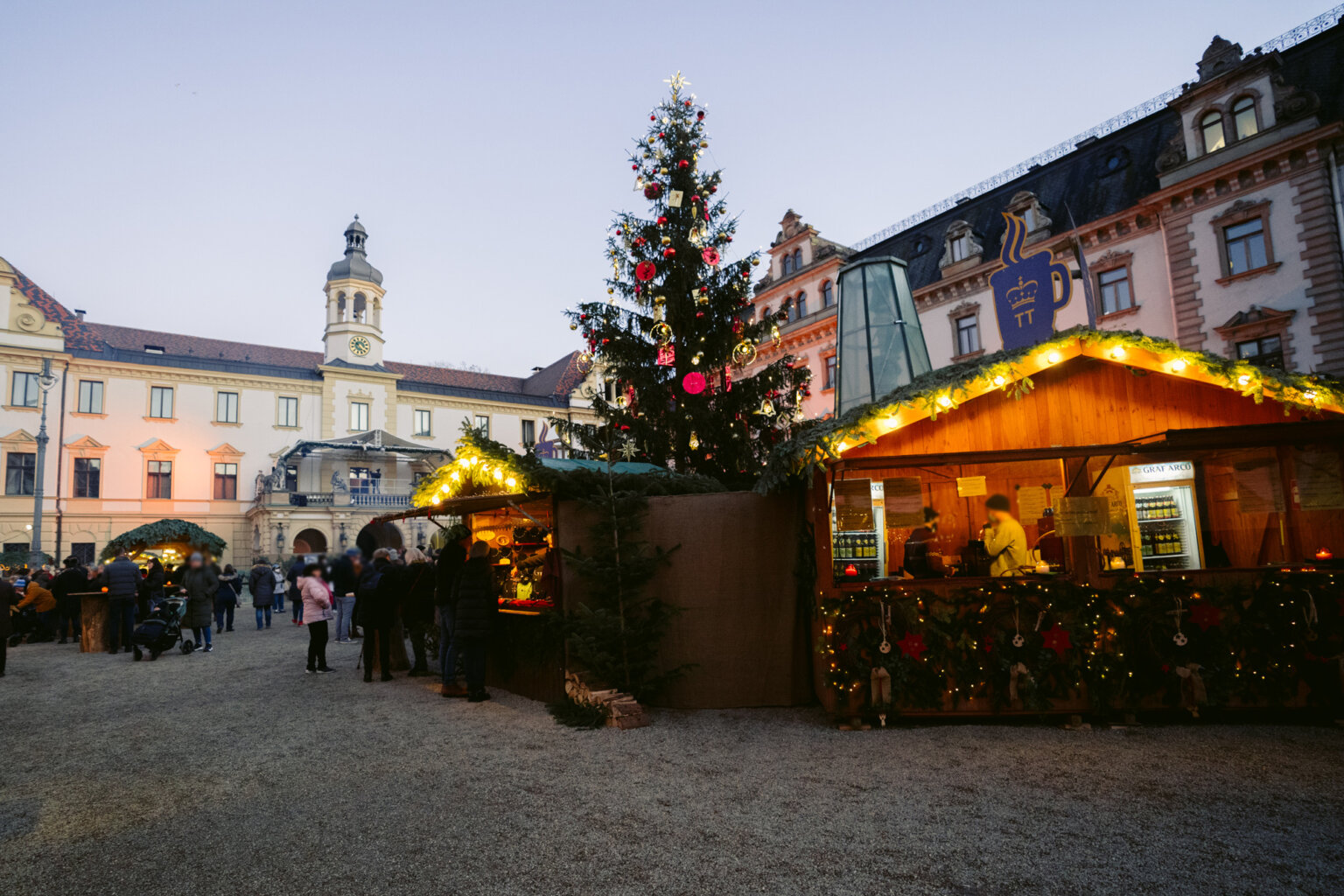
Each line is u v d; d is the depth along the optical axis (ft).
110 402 119.24
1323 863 12.01
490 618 26.48
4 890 11.93
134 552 74.13
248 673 33.53
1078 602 20.72
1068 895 11.17
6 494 110.52
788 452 21.52
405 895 11.57
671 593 24.62
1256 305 61.62
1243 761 17.26
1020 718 21.56
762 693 24.03
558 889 11.66
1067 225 75.87
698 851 12.94
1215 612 20.70
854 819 14.24
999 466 23.45
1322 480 21.48
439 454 139.13
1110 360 22.18
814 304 102.47
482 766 18.19
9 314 112.47
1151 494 23.17
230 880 12.19
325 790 16.66
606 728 21.70
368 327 145.69
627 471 30.86
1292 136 60.08
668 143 42.65
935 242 90.94
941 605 21.03
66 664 37.96
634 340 41.27
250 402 130.72
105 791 16.90
